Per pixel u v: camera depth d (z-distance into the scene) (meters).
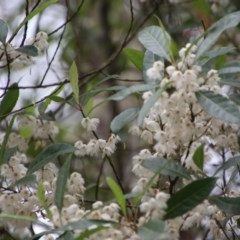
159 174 2.87
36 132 3.13
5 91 3.14
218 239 2.97
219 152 3.04
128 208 2.86
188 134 2.88
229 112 2.83
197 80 2.87
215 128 2.92
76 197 2.96
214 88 2.87
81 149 3.01
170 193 2.91
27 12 3.17
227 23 2.93
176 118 2.87
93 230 2.75
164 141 2.90
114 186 2.78
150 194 2.83
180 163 2.93
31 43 3.10
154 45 2.98
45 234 2.84
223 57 3.13
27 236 3.02
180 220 2.83
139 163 2.90
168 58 2.94
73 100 3.23
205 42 2.92
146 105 2.82
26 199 2.95
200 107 2.88
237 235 3.01
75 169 3.54
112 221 2.76
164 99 2.85
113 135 3.01
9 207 2.94
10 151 3.05
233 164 2.95
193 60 2.88
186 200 2.80
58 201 2.84
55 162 3.18
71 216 2.82
